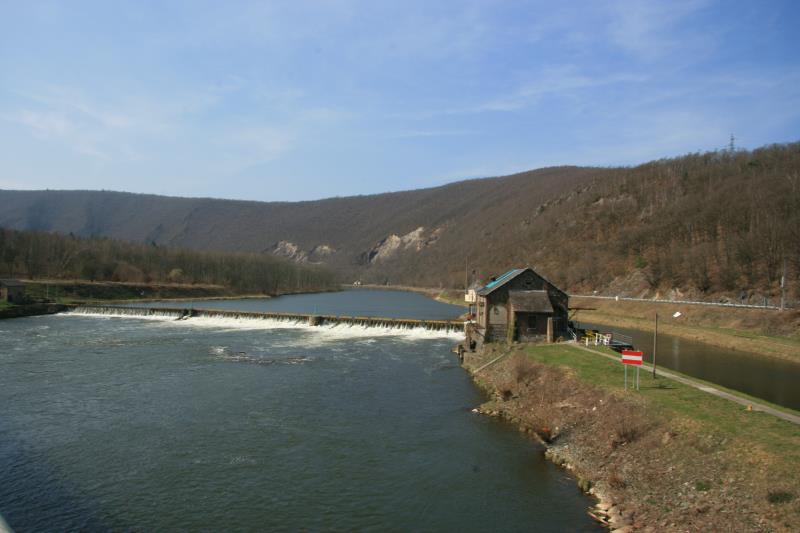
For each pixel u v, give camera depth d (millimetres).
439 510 26031
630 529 22844
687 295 111062
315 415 40906
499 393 45219
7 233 179250
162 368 57625
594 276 149875
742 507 21406
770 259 97938
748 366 55656
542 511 25578
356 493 27969
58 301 128750
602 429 32656
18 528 24656
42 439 35750
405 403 44156
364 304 173875
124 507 26594
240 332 87500
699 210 140375
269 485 28938
